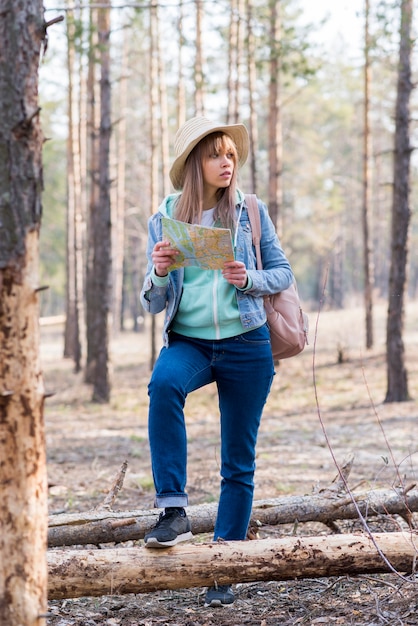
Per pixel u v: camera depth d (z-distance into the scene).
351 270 60.66
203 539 4.52
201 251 3.15
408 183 13.41
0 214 2.37
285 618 3.40
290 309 3.55
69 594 3.25
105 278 15.43
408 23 12.81
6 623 2.42
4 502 2.40
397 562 3.41
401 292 13.65
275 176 18.94
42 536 2.48
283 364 20.31
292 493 6.41
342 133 50.75
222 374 3.41
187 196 3.42
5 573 2.42
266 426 11.50
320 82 38.09
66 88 23.02
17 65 2.37
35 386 2.43
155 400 3.28
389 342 13.77
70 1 15.41
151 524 4.02
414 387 15.33
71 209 25.95
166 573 3.28
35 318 2.43
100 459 8.81
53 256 44.03
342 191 50.34
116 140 36.69
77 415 13.70
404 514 4.38
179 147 3.45
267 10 18.42
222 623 3.37
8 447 2.39
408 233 13.58
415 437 9.75
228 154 3.43
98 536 3.97
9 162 2.37
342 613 3.43
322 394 15.47
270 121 19.02
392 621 3.27
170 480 3.26
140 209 39.88
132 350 30.28
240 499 3.52
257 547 3.35
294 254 49.25
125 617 3.51
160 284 3.30
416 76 30.97
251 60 18.09
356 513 4.29
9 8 2.37
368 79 20.97
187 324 3.39
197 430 11.30
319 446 9.28
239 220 3.49
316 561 3.35
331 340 25.27
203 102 19.52
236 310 3.37
